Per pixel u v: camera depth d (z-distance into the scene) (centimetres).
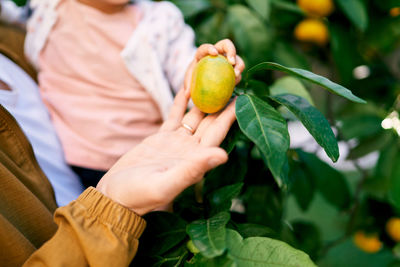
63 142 91
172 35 97
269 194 83
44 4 96
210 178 68
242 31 103
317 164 107
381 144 121
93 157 91
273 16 119
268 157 46
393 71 134
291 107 55
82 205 52
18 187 58
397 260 126
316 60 132
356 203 134
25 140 65
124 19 97
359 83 134
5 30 104
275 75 117
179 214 69
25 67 96
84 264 50
